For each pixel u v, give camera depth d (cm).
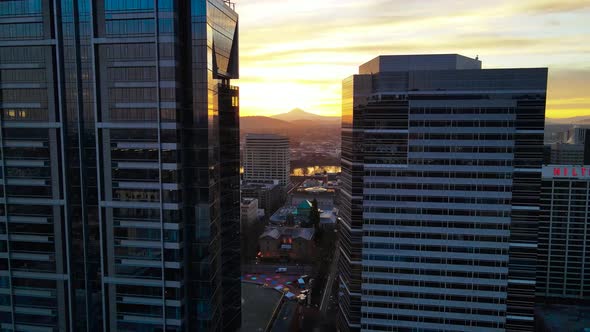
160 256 8819
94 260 9150
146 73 8462
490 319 12038
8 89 8919
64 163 8869
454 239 12044
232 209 11125
